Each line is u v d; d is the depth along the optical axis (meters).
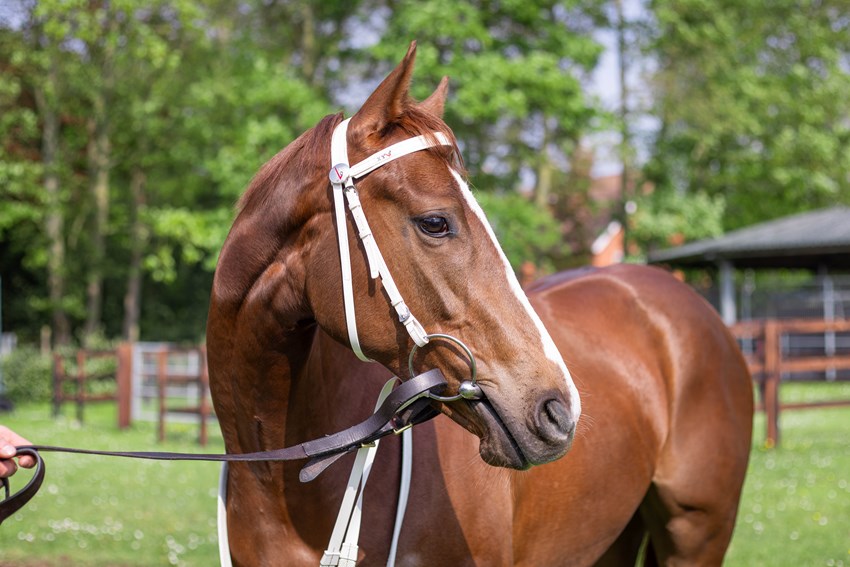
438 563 2.26
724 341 3.44
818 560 5.24
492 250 1.95
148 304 27.53
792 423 12.51
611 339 3.12
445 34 17.28
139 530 6.40
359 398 2.31
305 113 18.16
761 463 8.84
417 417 2.04
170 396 13.84
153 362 13.99
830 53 27.55
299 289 2.07
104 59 20.03
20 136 20.48
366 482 2.22
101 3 19.38
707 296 25.14
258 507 2.24
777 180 27.42
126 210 24.09
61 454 10.27
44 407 17.23
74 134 22.20
